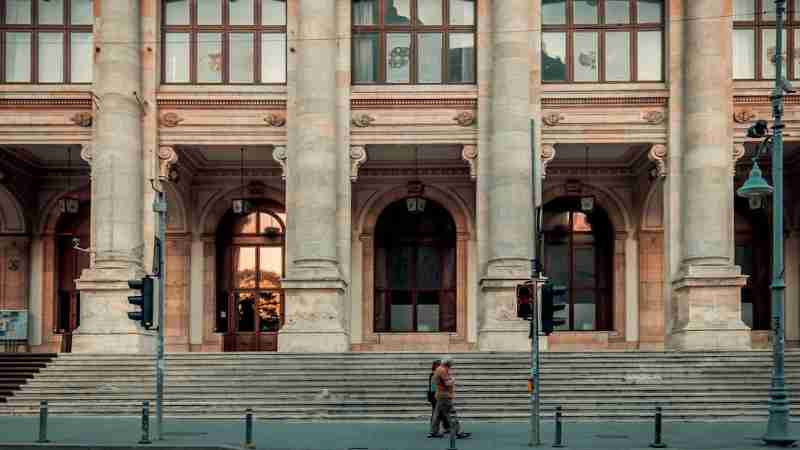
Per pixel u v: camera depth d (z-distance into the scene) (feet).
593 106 119.96
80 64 121.08
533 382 73.46
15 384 101.45
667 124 119.65
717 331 112.57
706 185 115.34
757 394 97.96
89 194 142.41
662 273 138.51
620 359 104.88
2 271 139.44
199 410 95.35
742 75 120.47
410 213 142.51
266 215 143.43
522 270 113.91
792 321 139.74
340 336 112.88
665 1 120.78
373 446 72.74
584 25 121.60
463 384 99.40
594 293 141.79
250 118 120.26
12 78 120.57
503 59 117.08
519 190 115.65
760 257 142.31
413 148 129.18
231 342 141.49
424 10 122.93
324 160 116.26
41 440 73.67
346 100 119.75
